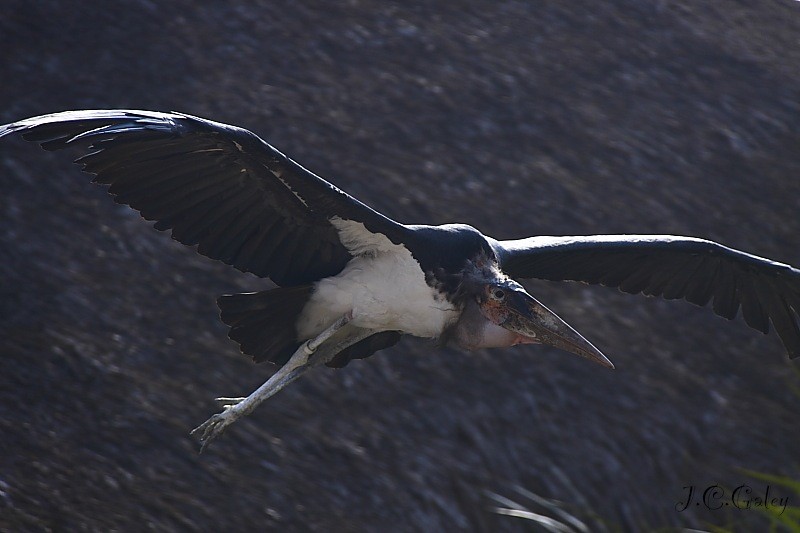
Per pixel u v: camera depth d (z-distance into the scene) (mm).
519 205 15547
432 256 6699
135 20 17469
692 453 13305
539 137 16891
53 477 11180
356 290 6652
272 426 12430
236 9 18109
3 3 17328
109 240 14273
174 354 12992
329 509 11641
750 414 13828
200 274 14148
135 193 6211
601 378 13742
